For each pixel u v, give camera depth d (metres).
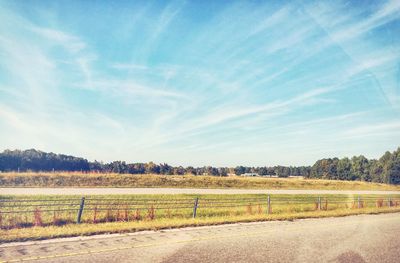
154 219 13.77
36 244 8.10
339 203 24.09
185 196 25.14
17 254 7.02
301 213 17.95
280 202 24.69
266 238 9.66
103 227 10.90
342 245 6.73
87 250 7.55
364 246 6.65
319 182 41.62
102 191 25.53
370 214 18.73
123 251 7.54
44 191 23.27
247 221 14.35
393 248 6.71
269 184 48.75
